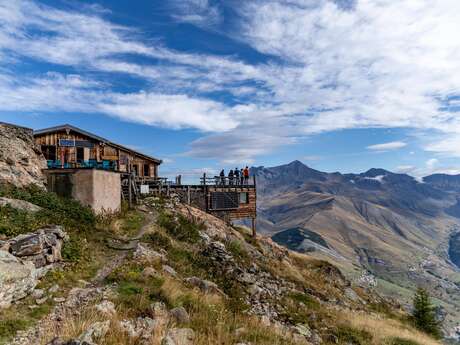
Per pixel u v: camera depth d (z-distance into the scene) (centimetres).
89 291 1150
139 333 878
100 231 1931
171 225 2578
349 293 3266
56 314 956
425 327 2812
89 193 2208
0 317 871
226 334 1002
